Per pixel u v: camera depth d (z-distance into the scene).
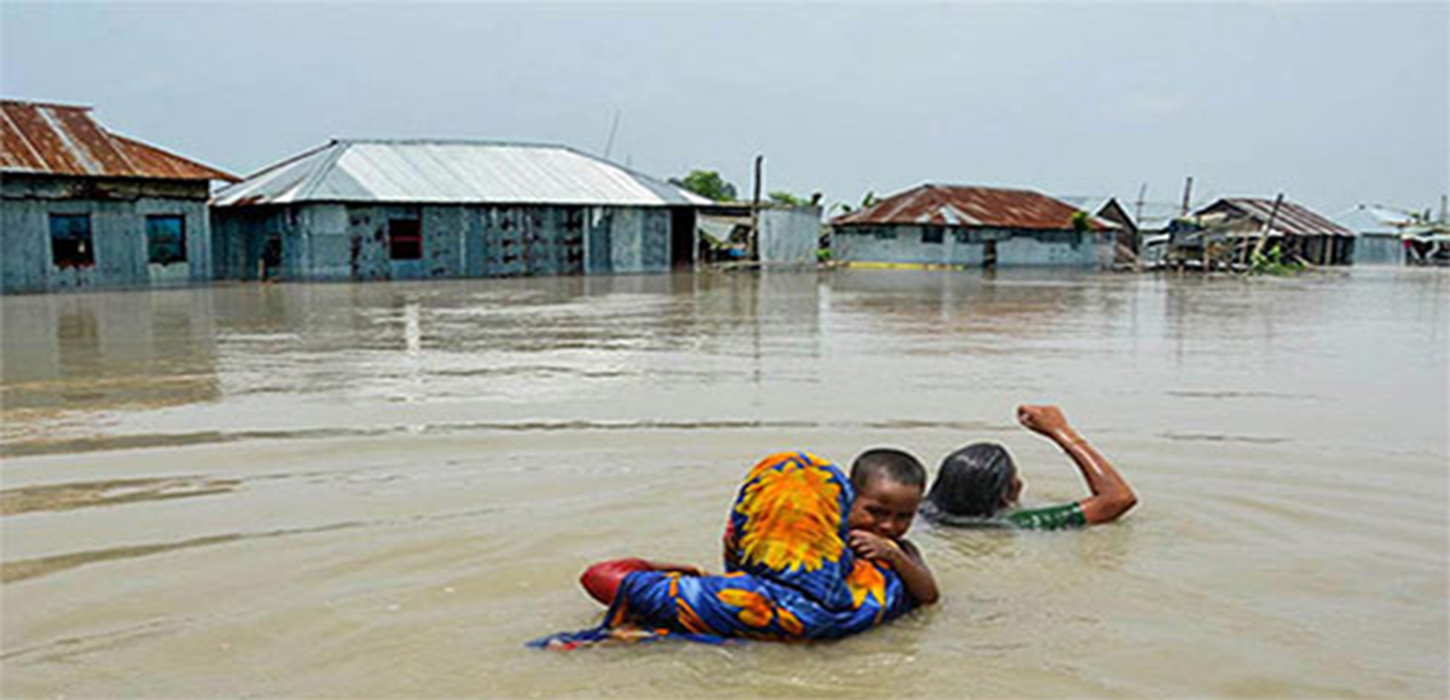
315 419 8.03
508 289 27.98
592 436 7.36
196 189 30.78
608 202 38.03
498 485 5.89
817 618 3.67
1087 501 5.18
